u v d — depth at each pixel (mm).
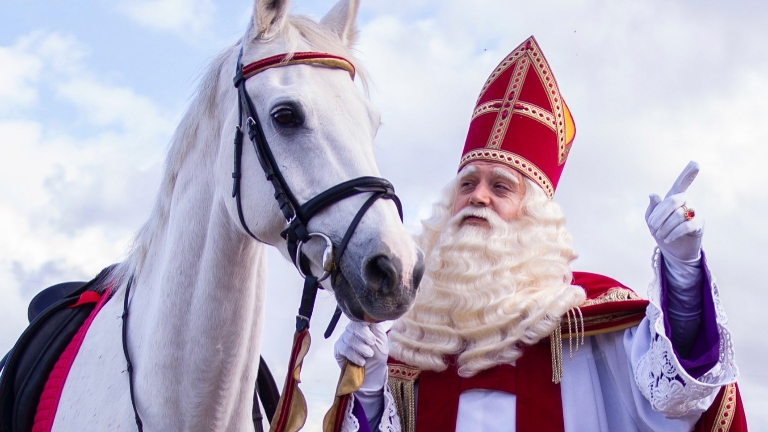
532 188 2367
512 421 2076
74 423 2148
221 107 2117
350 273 1761
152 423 2031
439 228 2426
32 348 2432
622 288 2203
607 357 2141
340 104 1940
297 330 1911
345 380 2139
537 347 2154
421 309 2283
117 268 2436
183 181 2145
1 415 2355
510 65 2576
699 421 1967
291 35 2041
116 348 2203
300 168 1889
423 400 2191
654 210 1824
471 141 2527
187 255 2041
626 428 2062
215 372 1992
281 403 1975
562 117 2586
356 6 2283
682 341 1866
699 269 1841
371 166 1885
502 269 2199
